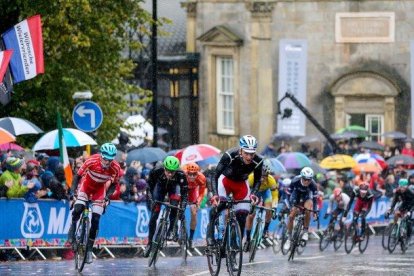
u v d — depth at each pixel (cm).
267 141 9062
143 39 9538
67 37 6050
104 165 4141
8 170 4809
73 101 6262
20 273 4150
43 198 4903
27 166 4856
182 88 9488
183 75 9475
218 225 3934
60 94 6241
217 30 9175
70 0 5953
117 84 6525
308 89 9019
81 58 6278
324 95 9006
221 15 9212
